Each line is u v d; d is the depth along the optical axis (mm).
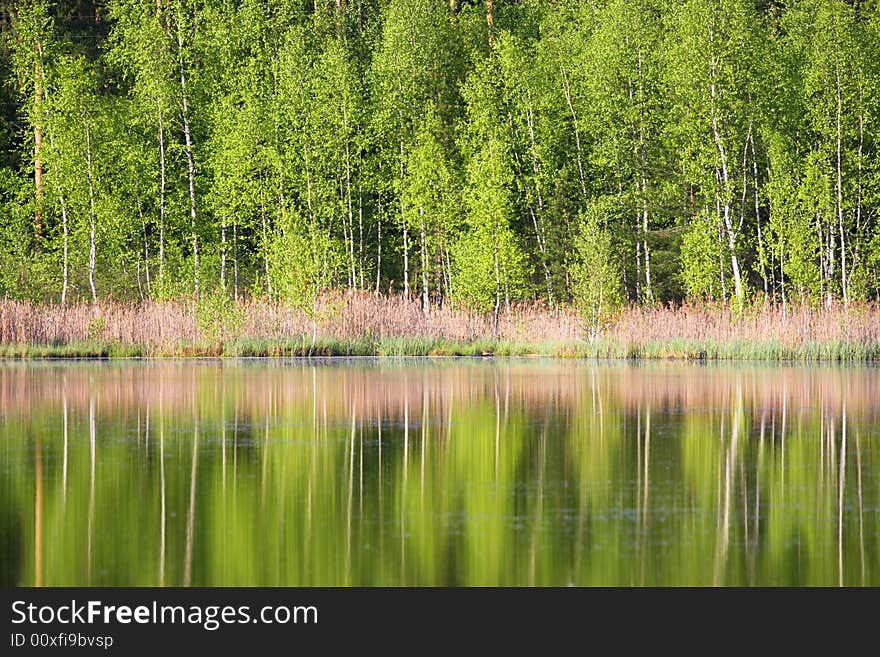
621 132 109812
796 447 37562
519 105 112375
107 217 106750
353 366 74188
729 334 82875
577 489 30688
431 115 115750
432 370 70188
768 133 102812
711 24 100125
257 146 112812
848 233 104375
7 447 36938
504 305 108250
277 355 86312
